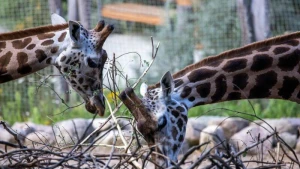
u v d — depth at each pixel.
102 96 14.12
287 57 12.45
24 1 24.19
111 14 27.41
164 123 11.50
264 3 22.12
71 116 21.23
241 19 22.34
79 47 13.83
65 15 25.39
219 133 18.83
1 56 13.99
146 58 24.86
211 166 10.77
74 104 21.78
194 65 12.39
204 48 24.67
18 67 13.94
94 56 13.90
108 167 11.05
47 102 21.89
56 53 13.94
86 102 14.23
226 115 20.75
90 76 13.95
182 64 24.77
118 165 11.34
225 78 12.30
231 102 21.83
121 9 27.62
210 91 12.25
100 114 14.06
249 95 12.47
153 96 11.73
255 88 12.45
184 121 11.81
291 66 12.49
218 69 12.29
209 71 12.27
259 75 12.41
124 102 11.52
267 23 22.16
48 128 19.53
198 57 25.02
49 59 13.98
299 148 18.50
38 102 22.11
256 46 12.57
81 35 13.84
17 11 24.28
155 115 11.48
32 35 14.12
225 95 12.35
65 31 14.09
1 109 22.34
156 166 11.40
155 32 27.66
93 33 14.09
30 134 19.27
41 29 14.15
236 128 19.16
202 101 12.25
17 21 24.30
